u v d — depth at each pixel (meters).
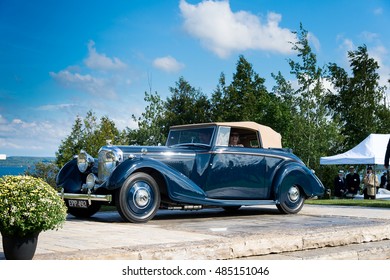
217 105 31.94
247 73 32.34
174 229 5.52
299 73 27.44
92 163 7.17
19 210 3.31
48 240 4.39
